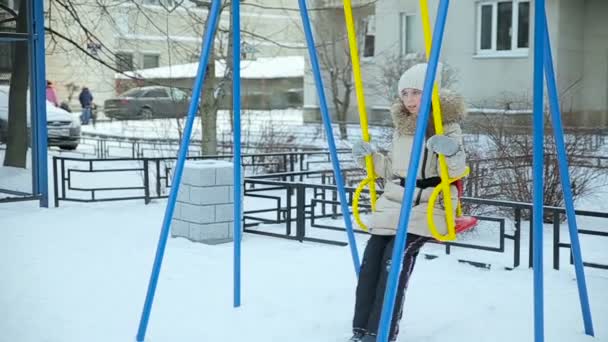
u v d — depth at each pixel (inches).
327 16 984.3
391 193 174.7
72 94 1198.9
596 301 217.9
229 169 308.2
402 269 169.3
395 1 991.6
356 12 991.0
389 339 169.9
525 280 244.7
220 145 644.1
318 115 1102.4
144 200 436.1
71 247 296.2
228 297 220.7
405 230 149.7
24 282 240.5
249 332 189.3
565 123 634.2
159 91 1084.5
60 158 415.8
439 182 171.0
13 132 412.5
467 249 296.5
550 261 279.4
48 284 237.9
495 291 228.5
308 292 225.9
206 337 186.2
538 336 164.7
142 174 562.3
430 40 164.2
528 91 836.6
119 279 243.9
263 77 1285.7
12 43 404.5
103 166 650.2
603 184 434.3
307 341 181.8
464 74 944.3
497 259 277.0
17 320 200.7
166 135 778.8
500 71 915.4
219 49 598.9
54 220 362.0
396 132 178.1
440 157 160.6
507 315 203.5
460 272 255.8
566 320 199.0
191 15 578.6
